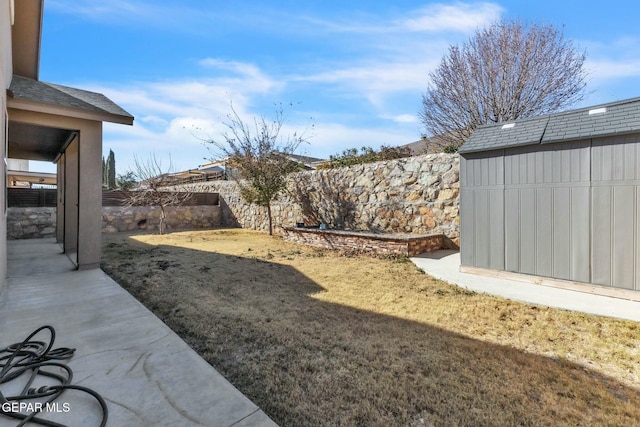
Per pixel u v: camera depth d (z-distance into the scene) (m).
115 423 1.89
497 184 5.55
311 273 5.90
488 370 2.61
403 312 3.93
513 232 5.36
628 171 4.30
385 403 2.17
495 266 5.55
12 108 5.00
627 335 3.29
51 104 5.21
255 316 3.70
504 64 12.21
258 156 11.36
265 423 1.92
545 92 11.85
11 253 7.47
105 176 27.55
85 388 2.19
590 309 3.94
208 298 4.34
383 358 2.78
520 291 4.71
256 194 11.55
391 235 7.70
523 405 2.18
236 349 2.91
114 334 3.12
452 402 2.19
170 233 12.37
